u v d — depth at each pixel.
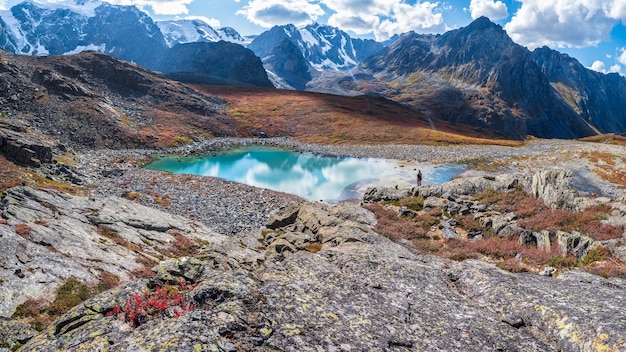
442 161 88.56
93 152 84.44
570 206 29.45
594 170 73.38
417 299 13.74
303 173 77.25
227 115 136.25
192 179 66.62
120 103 118.50
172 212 48.16
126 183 60.94
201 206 52.09
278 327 9.98
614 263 18.84
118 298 11.00
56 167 57.03
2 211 26.88
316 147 109.75
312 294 12.52
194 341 8.50
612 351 9.59
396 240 28.91
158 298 11.20
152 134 101.31
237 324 9.60
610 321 10.87
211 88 182.62
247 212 50.62
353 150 104.19
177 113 125.88
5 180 45.06
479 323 12.08
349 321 11.08
